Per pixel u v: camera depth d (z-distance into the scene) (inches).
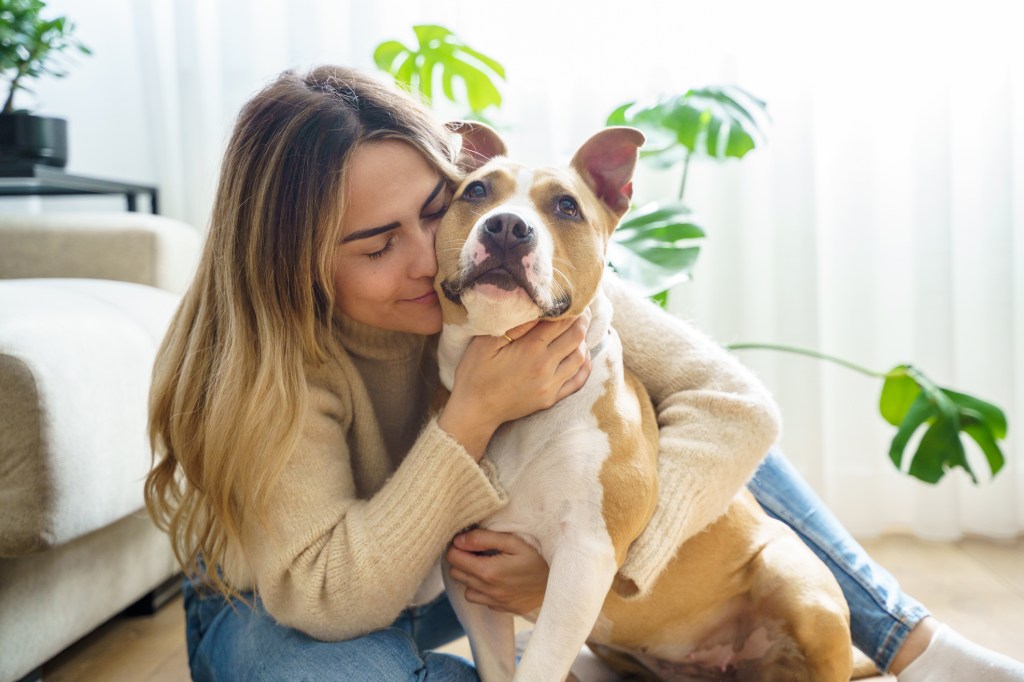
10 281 78.2
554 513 46.0
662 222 81.6
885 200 109.3
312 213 46.0
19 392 58.3
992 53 103.0
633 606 53.4
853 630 58.4
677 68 107.4
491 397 46.1
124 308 77.2
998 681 51.6
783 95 105.0
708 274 109.8
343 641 48.6
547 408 47.3
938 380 105.6
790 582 52.5
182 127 112.0
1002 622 76.9
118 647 75.2
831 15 105.8
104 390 66.5
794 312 106.3
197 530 53.8
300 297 47.6
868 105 105.8
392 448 58.6
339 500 49.1
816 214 105.5
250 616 54.9
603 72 108.0
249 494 47.1
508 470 47.7
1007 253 104.4
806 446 107.0
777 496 62.5
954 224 107.8
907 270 109.4
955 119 106.4
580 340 46.7
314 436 50.0
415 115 50.2
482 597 48.9
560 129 110.0
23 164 98.3
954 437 82.3
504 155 54.7
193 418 50.2
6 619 61.1
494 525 48.6
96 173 118.3
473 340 48.1
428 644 66.9
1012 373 105.3
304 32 108.2
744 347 89.7
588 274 46.5
